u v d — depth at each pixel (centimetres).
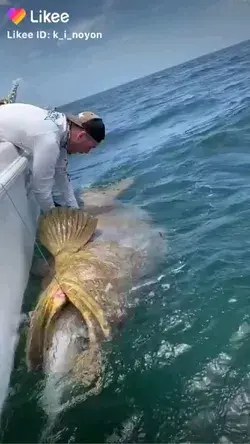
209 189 369
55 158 284
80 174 493
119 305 221
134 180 416
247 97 736
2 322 192
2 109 288
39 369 190
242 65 1367
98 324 201
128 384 180
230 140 497
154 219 325
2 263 206
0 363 179
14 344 202
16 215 247
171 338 202
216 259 259
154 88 1493
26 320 221
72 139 300
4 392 178
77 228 264
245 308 213
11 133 280
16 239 239
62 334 198
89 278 225
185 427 159
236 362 182
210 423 159
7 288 207
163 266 262
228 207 328
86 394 177
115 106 1236
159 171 439
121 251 264
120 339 203
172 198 362
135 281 245
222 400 166
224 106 713
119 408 170
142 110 913
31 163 293
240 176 389
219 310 216
